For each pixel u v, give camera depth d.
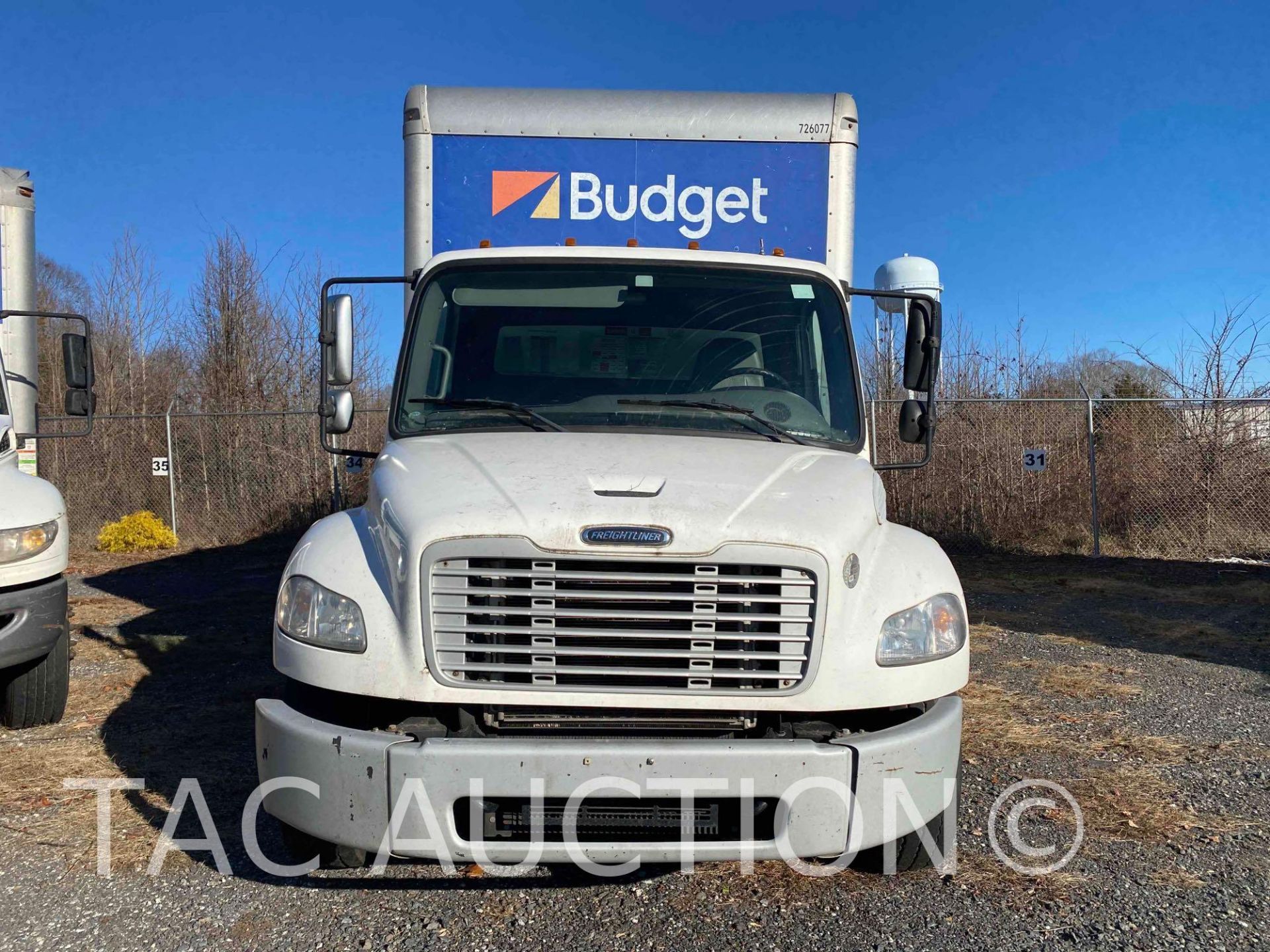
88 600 10.64
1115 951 3.29
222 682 6.87
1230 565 12.91
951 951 3.29
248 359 20.81
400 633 3.17
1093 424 13.99
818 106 5.78
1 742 5.47
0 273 7.95
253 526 16.91
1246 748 5.45
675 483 3.39
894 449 14.98
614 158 5.73
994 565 13.10
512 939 3.37
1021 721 5.98
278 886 3.75
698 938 3.38
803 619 3.15
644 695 3.12
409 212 5.71
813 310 4.52
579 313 4.45
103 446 17.59
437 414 4.17
